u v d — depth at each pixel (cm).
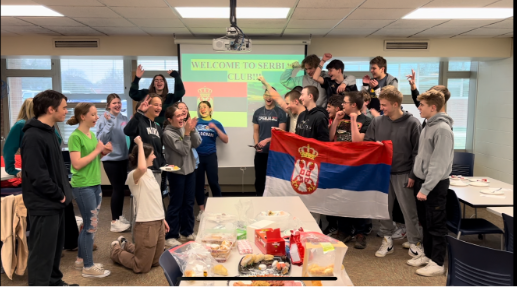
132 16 449
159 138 374
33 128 254
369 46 588
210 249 197
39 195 255
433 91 312
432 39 588
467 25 497
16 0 379
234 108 569
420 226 386
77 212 519
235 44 349
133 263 328
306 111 395
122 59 628
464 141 700
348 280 179
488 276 197
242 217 257
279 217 242
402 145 349
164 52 583
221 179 625
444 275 324
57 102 257
